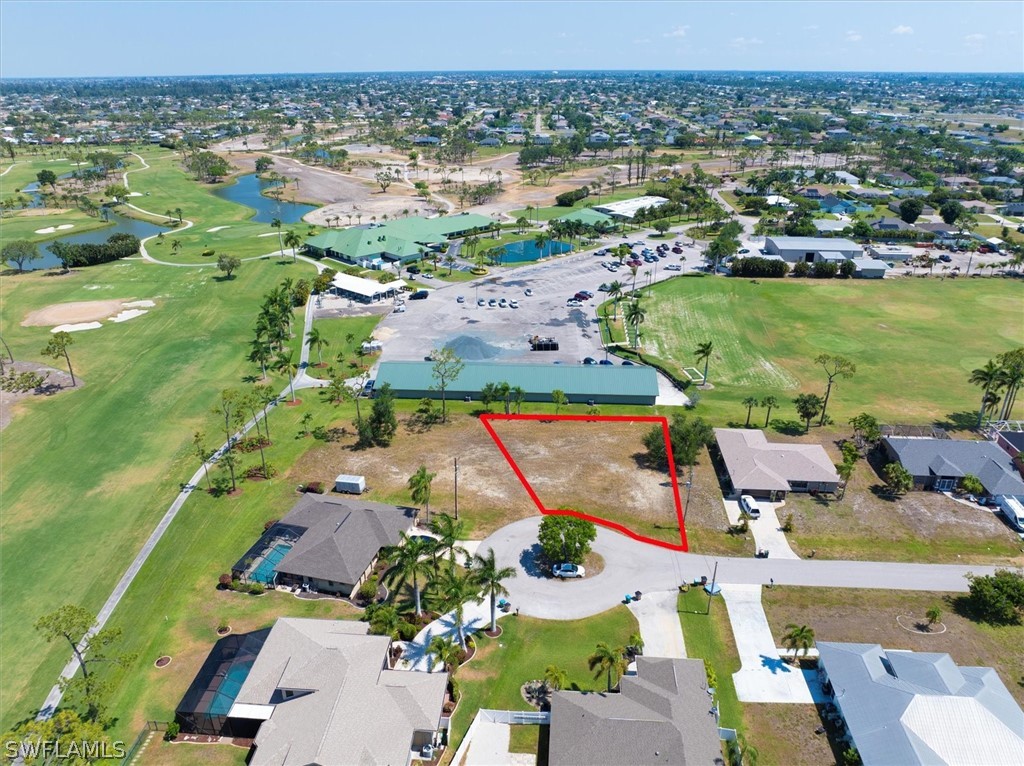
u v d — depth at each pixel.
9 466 94.81
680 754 49.50
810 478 88.56
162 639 65.12
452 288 171.62
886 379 123.06
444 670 60.66
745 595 71.12
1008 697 55.44
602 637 65.38
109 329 143.50
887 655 59.69
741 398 116.44
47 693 59.69
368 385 119.00
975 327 146.38
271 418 108.62
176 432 103.94
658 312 155.38
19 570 74.81
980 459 91.69
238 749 54.41
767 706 58.06
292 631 61.28
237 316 151.50
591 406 114.19
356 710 52.78
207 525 82.25
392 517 79.56
